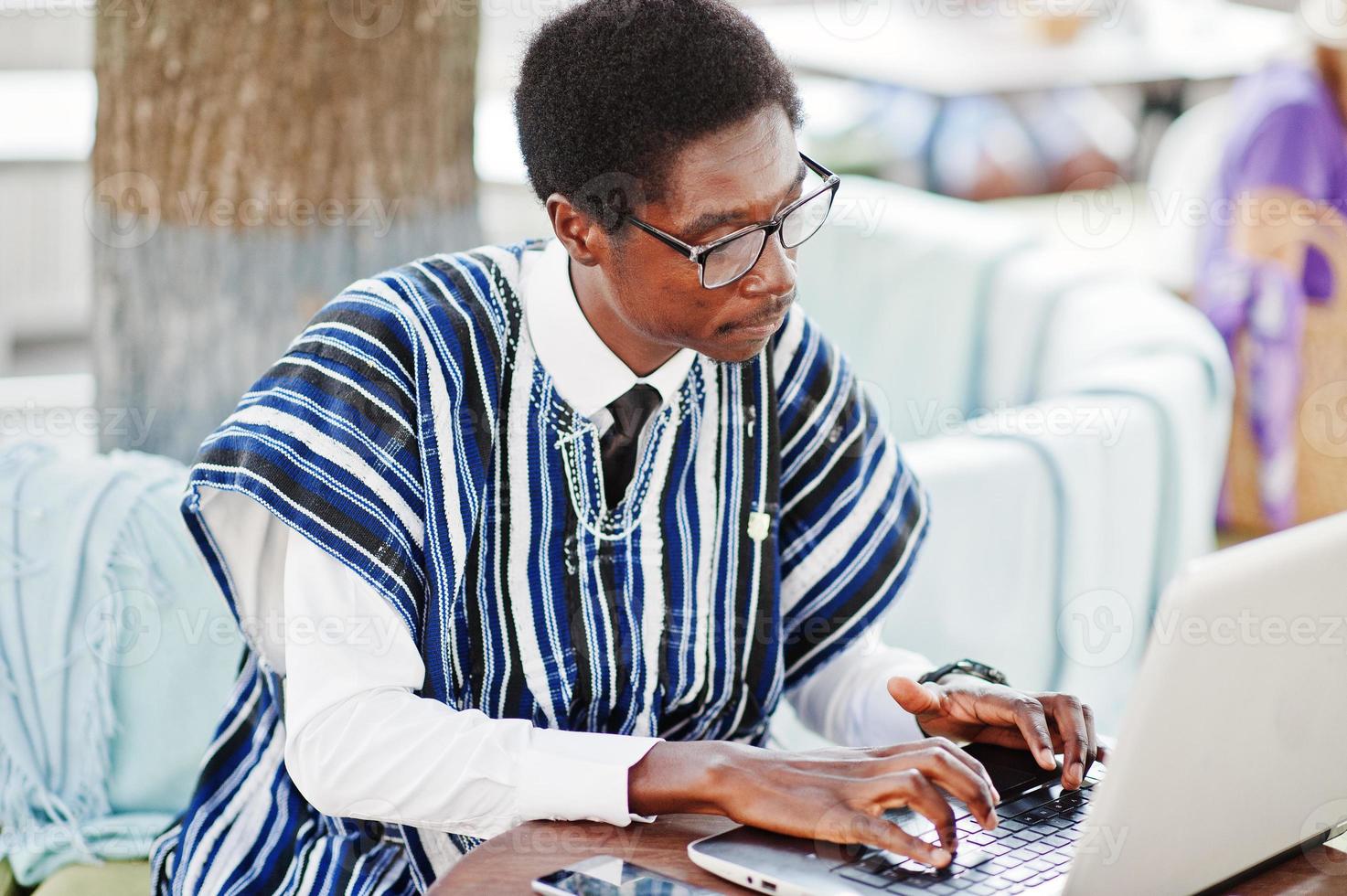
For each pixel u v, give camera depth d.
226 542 1.27
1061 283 2.88
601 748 1.16
